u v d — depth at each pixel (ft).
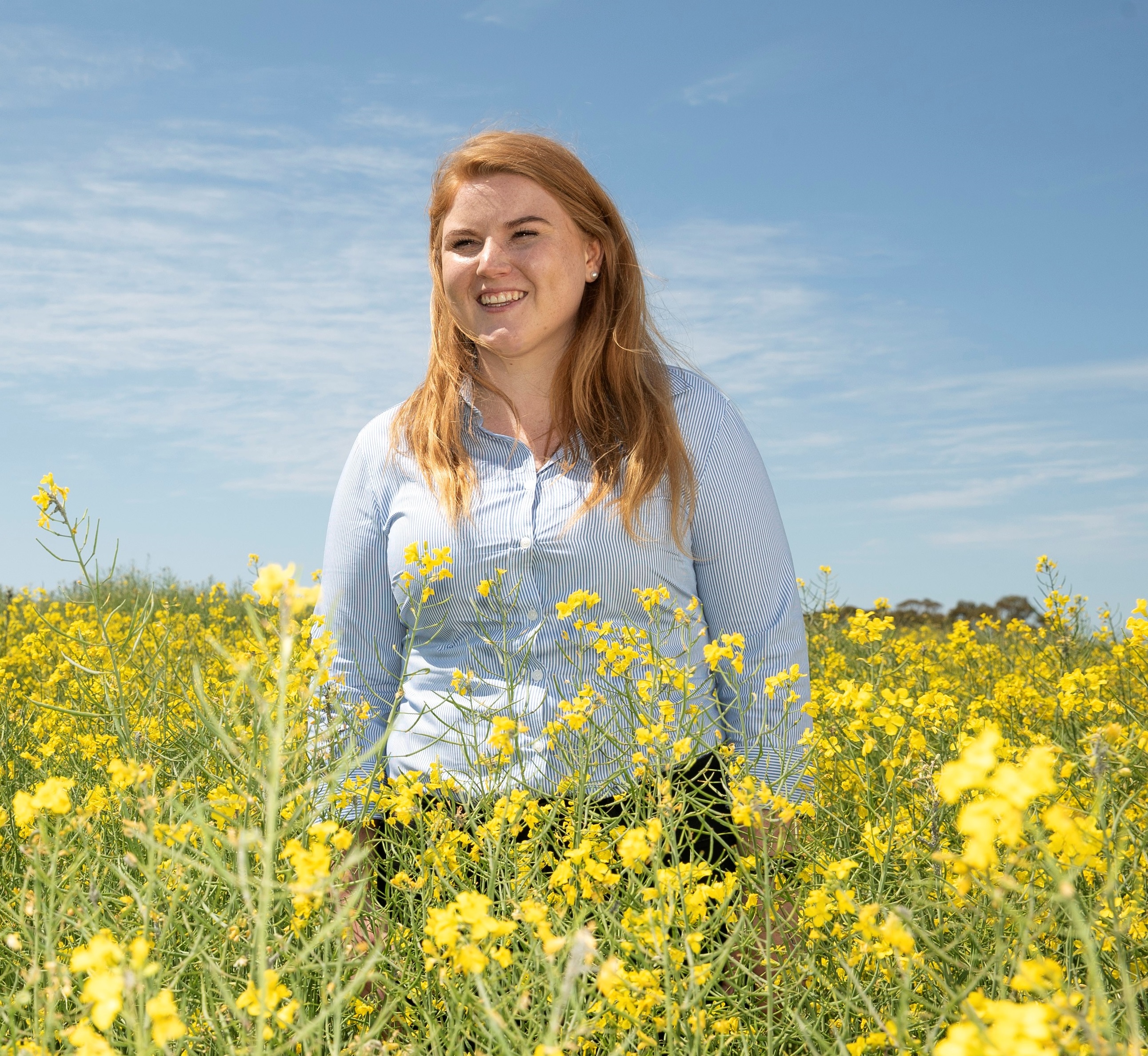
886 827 6.36
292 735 5.80
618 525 7.62
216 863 4.22
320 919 5.31
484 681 7.45
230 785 6.35
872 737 6.72
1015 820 2.88
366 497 8.46
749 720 7.63
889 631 8.89
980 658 14.82
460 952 4.09
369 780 6.57
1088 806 6.14
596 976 4.74
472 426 8.18
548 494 7.80
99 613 7.55
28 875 4.91
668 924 4.60
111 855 6.48
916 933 5.12
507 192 7.85
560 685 7.52
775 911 5.65
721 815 6.51
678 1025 4.57
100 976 3.24
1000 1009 2.89
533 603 7.67
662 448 7.73
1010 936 5.33
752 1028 5.22
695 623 7.95
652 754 6.16
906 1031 4.35
